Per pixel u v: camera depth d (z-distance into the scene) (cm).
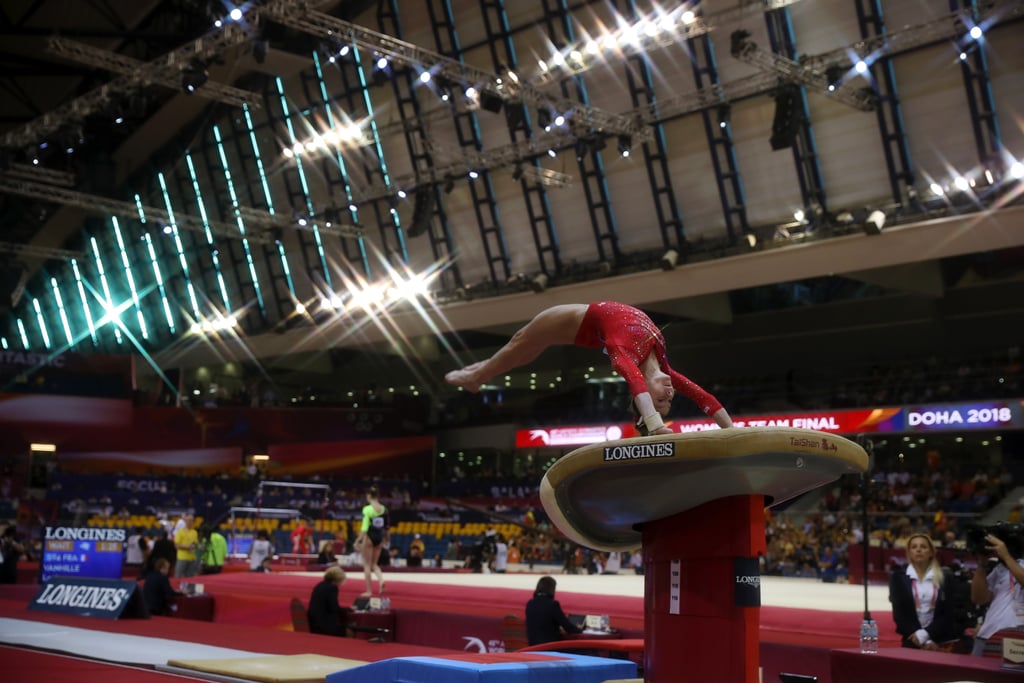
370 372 4156
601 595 1073
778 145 2059
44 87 3122
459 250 3039
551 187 2762
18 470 3081
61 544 1123
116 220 3647
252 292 3597
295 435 3541
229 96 2453
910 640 604
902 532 1731
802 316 3167
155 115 3138
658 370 351
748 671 307
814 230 2336
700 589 318
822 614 866
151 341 3947
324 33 2030
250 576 1419
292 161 3200
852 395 2794
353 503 2889
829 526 2250
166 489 2950
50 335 4188
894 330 2995
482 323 3072
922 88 2109
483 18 2600
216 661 501
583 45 2462
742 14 1936
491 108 2225
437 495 3275
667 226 2608
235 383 4172
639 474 311
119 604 821
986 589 574
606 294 2752
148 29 2838
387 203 2961
